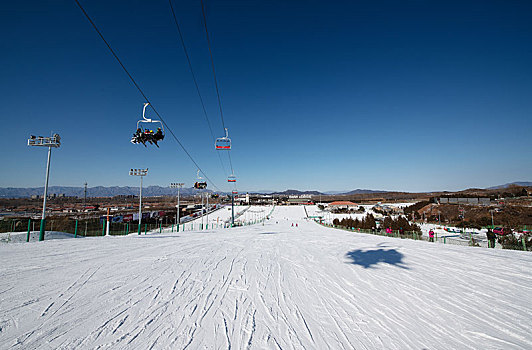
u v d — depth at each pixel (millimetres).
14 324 3189
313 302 4305
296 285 5258
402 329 3352
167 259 7660
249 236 18047
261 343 2914
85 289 4590
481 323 3553
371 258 8586
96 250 9109
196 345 2828
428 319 3676
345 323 3514
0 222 22547
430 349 2852
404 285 5332
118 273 5758
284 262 7730
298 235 20047
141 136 11422
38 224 24297
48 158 14289
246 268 6730
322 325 3441
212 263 7270
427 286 5262
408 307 4125
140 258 7695
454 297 4594
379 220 59125
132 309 3787
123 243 11766
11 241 16906
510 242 15289
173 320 3469
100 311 3674
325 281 5605
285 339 3029
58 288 4594
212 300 4277
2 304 3809
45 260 7012
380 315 3801
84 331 3070
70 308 3738
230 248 10695
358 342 2986
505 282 5570
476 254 9555
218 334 3107
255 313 3795
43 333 2982
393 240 15898
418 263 7711
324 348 2830
